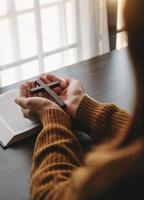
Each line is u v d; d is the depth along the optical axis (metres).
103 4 1.94
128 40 0.45
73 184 0.51
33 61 1.95
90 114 0.96
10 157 0.94
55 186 0.68
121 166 0.47
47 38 1.94
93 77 1.27
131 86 1.20
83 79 1.25
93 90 1.19
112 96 1.16
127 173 0.46
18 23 1.82
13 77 1.93
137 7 0.44
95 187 0.47
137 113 0.47
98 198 0.47
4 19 1.78
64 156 0.78
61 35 1.96
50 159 0.76
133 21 0.44
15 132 1.00
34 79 1.18
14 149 0.97
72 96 1.01
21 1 1.78
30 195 0.75
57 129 0.86
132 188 0.46
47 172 0.73
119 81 1.24
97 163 0.49
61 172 0.73
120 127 0.90
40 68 1.96
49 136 0.84
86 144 0.96
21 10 1.80
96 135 0.93
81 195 0.48
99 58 1.39
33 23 1.85
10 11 1.77
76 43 2.02
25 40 1.88
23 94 1.07
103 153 0.50
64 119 0.92
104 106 0.96
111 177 0.47
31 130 1.00
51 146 0.80
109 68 1.32
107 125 0.93
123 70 1.30
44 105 0.97
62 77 1.26
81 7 1.93
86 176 0.49
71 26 1.98
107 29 2.03
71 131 0.90
